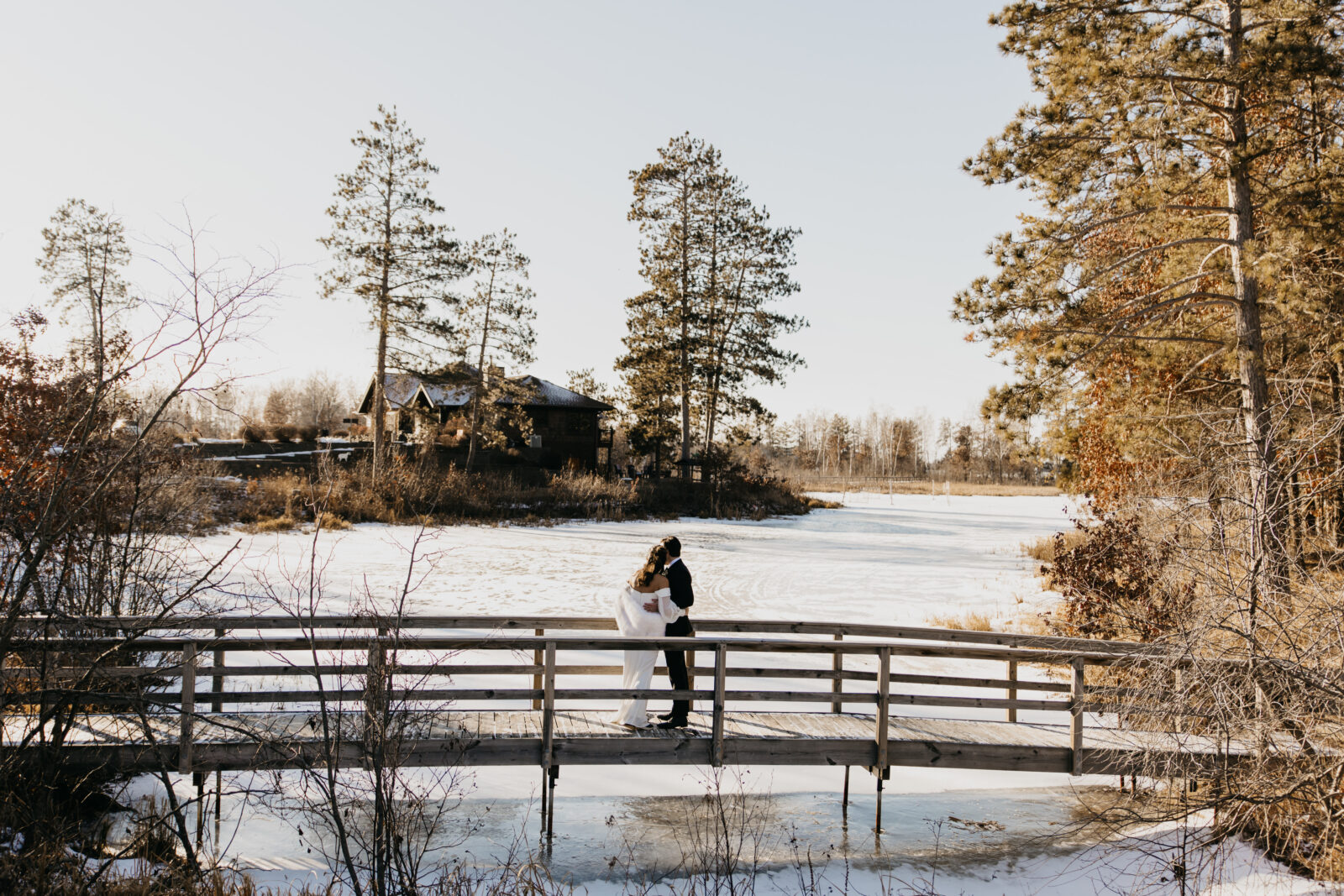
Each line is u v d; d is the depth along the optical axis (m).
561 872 6.45
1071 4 11.94
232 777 7.95
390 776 5.93
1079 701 7.30
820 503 54.94
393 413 54.16
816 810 7.88
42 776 6.08
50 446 6.98
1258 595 6.64
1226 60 11.14
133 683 7.47
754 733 7.32
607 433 57.00
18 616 5.78
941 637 8.15
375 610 6.51
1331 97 12.24
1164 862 6.57
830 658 12.73
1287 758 6.21
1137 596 10.55
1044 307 12.59
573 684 10.45
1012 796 8.32
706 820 7.54
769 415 50.78
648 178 48.47
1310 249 11.11
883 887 6.32
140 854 6.33
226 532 24.27
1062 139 12.16
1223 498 7.03
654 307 49.34
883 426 128.62
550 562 22.66
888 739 7.24
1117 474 16.16
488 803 7.75
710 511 43.31
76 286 28.78
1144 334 13.35
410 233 36.75
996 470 113.94
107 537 8.20
